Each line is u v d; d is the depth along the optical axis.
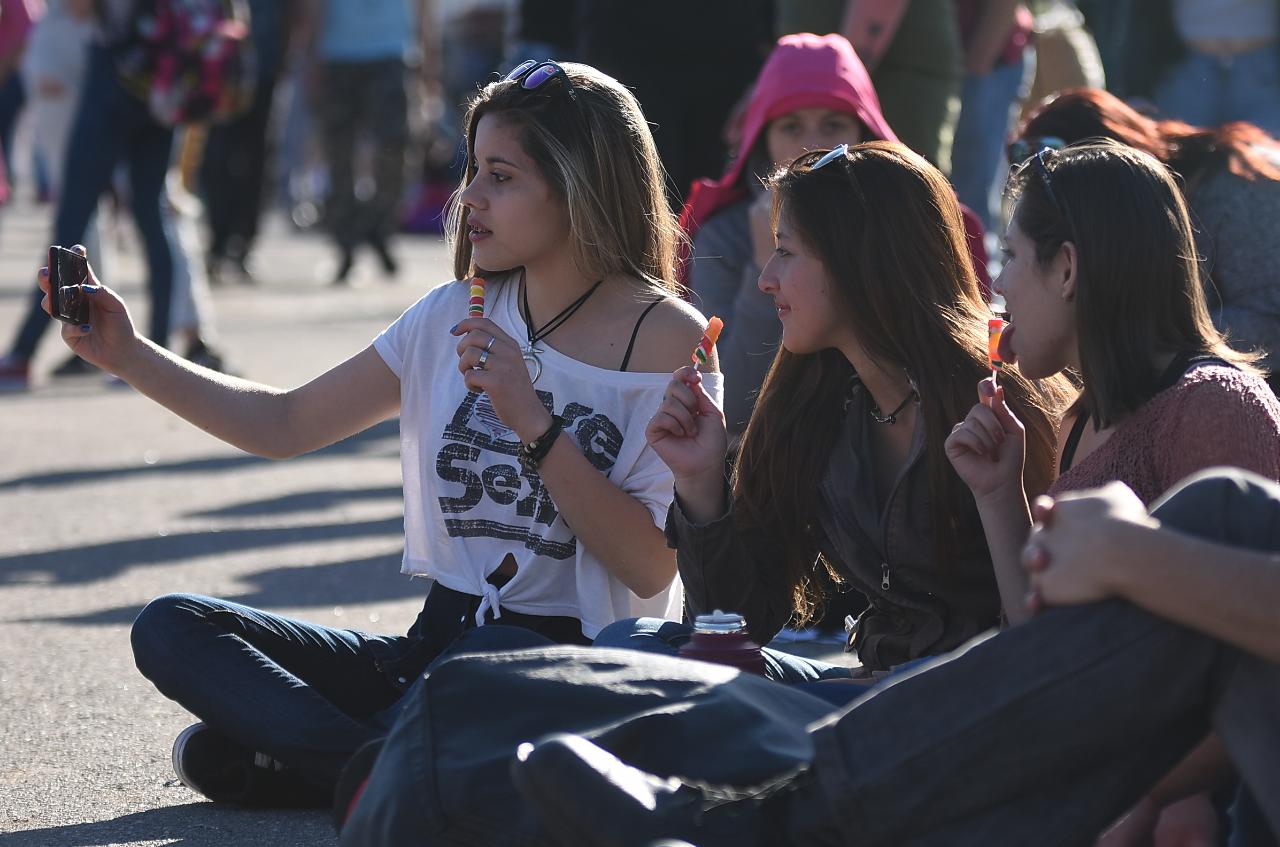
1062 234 6.41
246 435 8.40
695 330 8.11
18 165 58.00
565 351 8.10
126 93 19.55
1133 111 9.99
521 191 7.96
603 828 5.11
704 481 7.62
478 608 8.01
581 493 7.71
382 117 32.19
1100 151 6.46
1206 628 4.97
